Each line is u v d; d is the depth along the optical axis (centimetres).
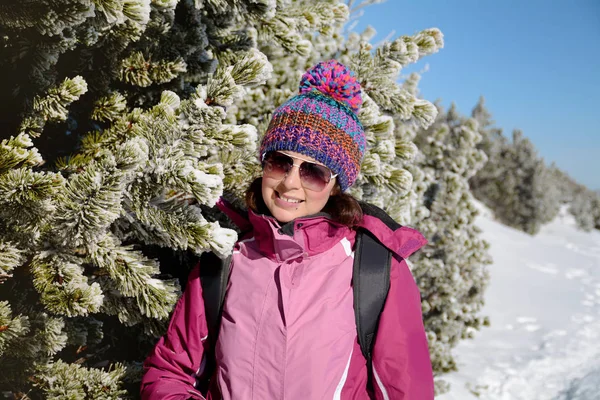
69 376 158
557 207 2322
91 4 130
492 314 804
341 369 141
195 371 157
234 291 151
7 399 158
